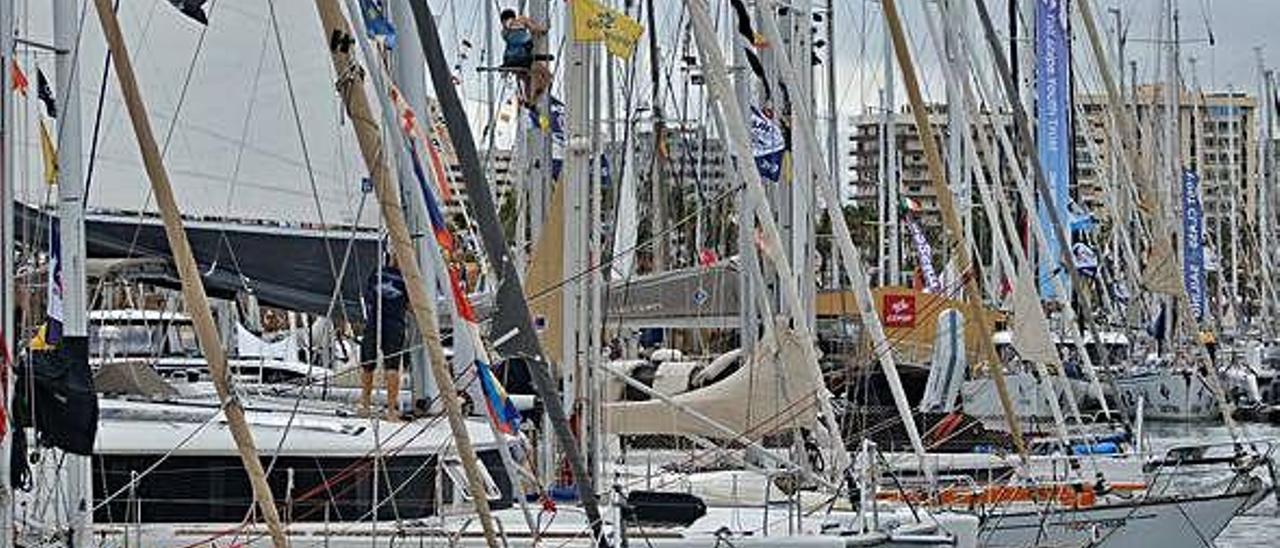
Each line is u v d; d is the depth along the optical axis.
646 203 30.72
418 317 11.20
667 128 29.84
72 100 12.16
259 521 15.48
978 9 24.50
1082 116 37.50
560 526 15.85
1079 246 33.38
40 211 14.77
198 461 15.62
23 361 11.80
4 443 11.08
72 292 11.94
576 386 17.53
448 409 11.18
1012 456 22.66
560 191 18.59
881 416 24.92
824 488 17.55
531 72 19.00
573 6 17.53
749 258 20.27
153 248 16.41
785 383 18.78
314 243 16.77
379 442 15.27
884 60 40.75
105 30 10.80
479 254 19.45
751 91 21.11
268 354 27.67
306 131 17.06
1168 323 48.09
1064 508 19.75
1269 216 77.25
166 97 16.56
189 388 18.97
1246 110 81.38
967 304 27.89
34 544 13.09
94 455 15.30
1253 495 21.78
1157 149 50.84
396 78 16.14
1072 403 23.03
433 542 15.16
